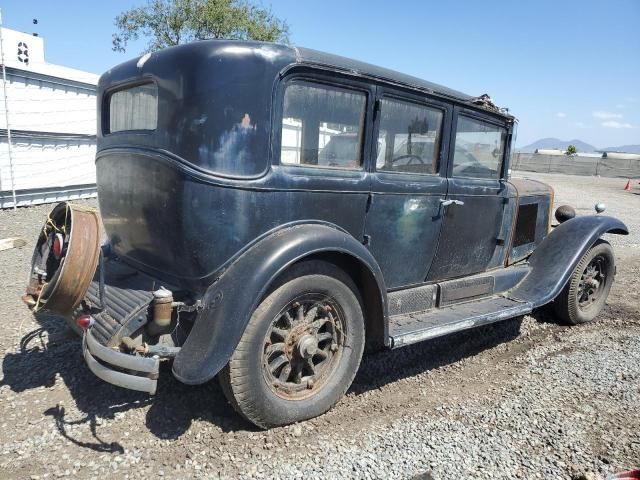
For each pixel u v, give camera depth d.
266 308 2.46
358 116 2.89
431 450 2.50
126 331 2.35
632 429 2.76
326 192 2.74
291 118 2.61
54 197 9.80
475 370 3.50
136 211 2.72
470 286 3.77
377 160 3.02
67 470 2.24
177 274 2.60
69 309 2.44
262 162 2.49
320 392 2.77
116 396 2.86
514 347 3.95
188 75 2.36
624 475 2.22
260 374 2.48
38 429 2.53
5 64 8.30
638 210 14.07
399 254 3.25
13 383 2.96
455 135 3.48
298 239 2.48
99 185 3.15
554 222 7.08
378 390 3.15
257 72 2.42
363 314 2.96
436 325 3.18
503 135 3.98
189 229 2.41
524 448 2.55
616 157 43.09
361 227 2.97
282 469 2.31
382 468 2.34
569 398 3.10
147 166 2.57
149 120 2.66
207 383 3.04
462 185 3.56
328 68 2.66
